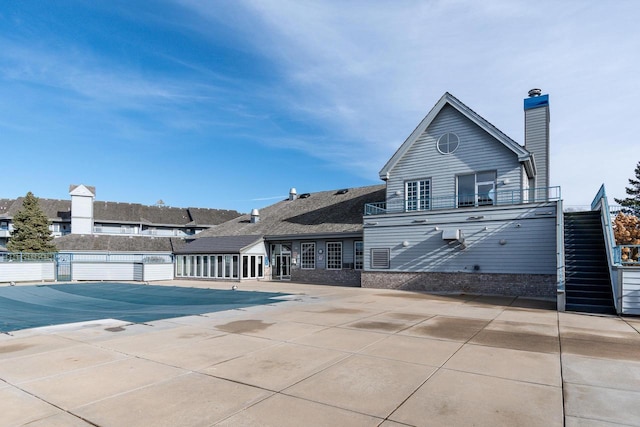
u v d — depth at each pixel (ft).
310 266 89.92
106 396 17.06
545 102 72.18
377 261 70.79
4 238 177.99
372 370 20.61
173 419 14.74
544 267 56.03
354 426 14.12
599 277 47.65
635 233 98.48
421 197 71.87
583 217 59.77
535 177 71.67
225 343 26.76
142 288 72.64
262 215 113.80
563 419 14.74
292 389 17.84
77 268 89.76
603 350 24.86
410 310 42.34
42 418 14.84
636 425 14.23
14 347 26.00
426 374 19.97
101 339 28.27
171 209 223.92
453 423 14.38
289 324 33.83
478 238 61.26
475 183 67.00
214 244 99.45
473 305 46.65
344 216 89.71
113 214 201.36
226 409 15.64
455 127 69.10
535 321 35.47
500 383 18.63
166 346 25.99
